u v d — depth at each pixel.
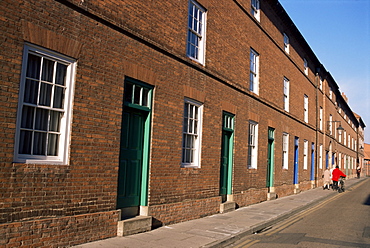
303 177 21.66
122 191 7.37
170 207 8.51
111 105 6.80
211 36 10.70
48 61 5.79
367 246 7.36
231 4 12.13
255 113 13.89
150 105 8.03
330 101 30.88
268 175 15.89
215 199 10.59
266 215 10.95
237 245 7.32
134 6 7.48
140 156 7.88
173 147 8.68
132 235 7.07
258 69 14.49
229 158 11.96
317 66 25.50
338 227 9.66
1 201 4.91
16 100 5.15
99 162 6.51
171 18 8.73
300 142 20.94
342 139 38.81
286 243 7.55
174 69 8.81
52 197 5.62
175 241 6.88
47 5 5.61
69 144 5.97
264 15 15.34
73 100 6.05
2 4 4.97
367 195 20.62
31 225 5.24
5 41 5.01
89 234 6.23
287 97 18.58
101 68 6.62
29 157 5.43
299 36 19.77
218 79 10.99
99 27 6.59
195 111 9.92
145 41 7.75
